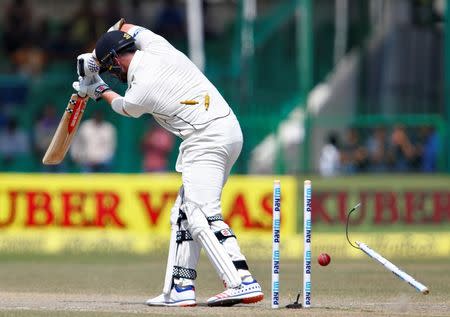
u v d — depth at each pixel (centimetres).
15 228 5359
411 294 3181
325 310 2684
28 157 6569
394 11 7338
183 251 2806
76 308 2770
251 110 6619
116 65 2811
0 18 7712
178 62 2788
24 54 7500
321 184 6112
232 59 7094
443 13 7262
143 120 6450
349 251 5088
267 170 6519
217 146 2762
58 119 6600
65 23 7612
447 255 5088
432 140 6725
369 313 2612
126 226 5284
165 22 7462
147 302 2838
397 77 7094
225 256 2736
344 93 7200
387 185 6100
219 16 7569
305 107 6494
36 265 4484
